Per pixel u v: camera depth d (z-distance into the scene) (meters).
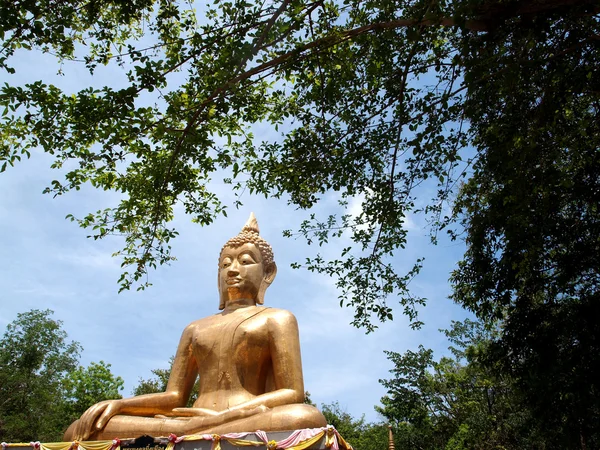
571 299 15.62
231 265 11.05
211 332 9.93
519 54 10.08
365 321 13.35
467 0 9.22
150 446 7.82
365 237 13.26
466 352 26.81
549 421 15.52
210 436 7.60
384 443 32.19
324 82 11.80
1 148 10.48
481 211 14.87
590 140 12.22
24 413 32.91
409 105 11.17
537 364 15.06
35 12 9.25
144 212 12.29
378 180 12.38
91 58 10.50
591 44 10.72
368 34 10.84
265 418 7.81
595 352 14.21
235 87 10.30
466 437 26.81
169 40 11.12
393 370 31.00
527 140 11.22
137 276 11.74
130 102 9.75
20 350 35.72
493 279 15.37
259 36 10.06
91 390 31.59
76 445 7.95
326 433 7.43
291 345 9.58
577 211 14.61
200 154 11.64
